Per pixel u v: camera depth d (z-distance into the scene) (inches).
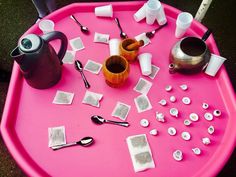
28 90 28.3
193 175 24.3
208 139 25.5
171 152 25.3
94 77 29.0
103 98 27.8
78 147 25.4
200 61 27.8
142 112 27.0
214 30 49.3
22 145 25.6
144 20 32.7
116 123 26.3
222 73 28.9
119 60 27.6
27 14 50.6
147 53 29.5
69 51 30.4
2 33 48.8
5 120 26.3
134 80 28.9
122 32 31.5
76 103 27.5
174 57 28.5
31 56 24.2
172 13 32.9
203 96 28.3
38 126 26.4
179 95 28.2
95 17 32.9
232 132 25.9
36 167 24.5
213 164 24.5
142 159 24.7
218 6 51.9
